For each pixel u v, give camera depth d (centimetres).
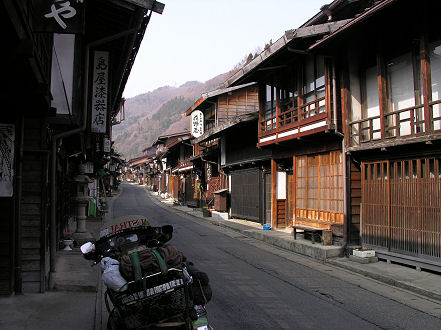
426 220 848
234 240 1442
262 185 1817
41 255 694
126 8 876
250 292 730
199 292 381
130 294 344
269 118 1534
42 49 656
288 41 1130
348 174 1077
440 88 852
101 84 1251
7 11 324
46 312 590
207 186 2750
